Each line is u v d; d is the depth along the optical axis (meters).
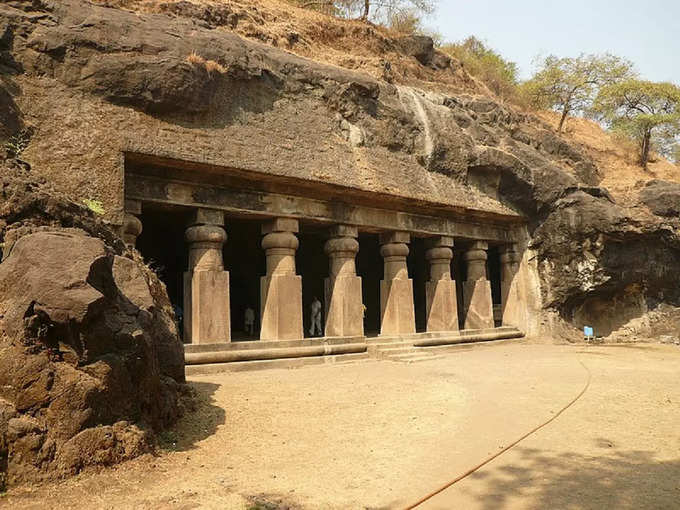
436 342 18.02
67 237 6.16
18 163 7.73
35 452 5.27
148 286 7.77
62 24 11.73
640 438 7.72
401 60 23.97
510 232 22.05
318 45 20.89
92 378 5.78
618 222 20.38
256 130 14.31
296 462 6.61
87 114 11.49
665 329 22.06
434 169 18.83
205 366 12.52
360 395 10.27
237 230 20.20
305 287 22.14
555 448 7.23
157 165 12.76
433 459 6.78
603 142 31.64
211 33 14.05
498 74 32.41
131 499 5.24
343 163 15.87
